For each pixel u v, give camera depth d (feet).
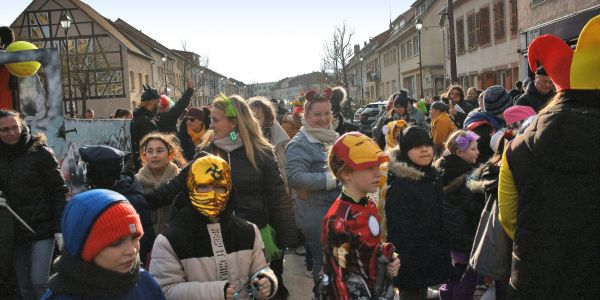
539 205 8.66
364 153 10.18
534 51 9.07
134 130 25.82
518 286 8.91
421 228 13.28
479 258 11.35
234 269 10.19
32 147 16.06
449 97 37.88
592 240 8.34
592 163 8.25
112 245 7.83
